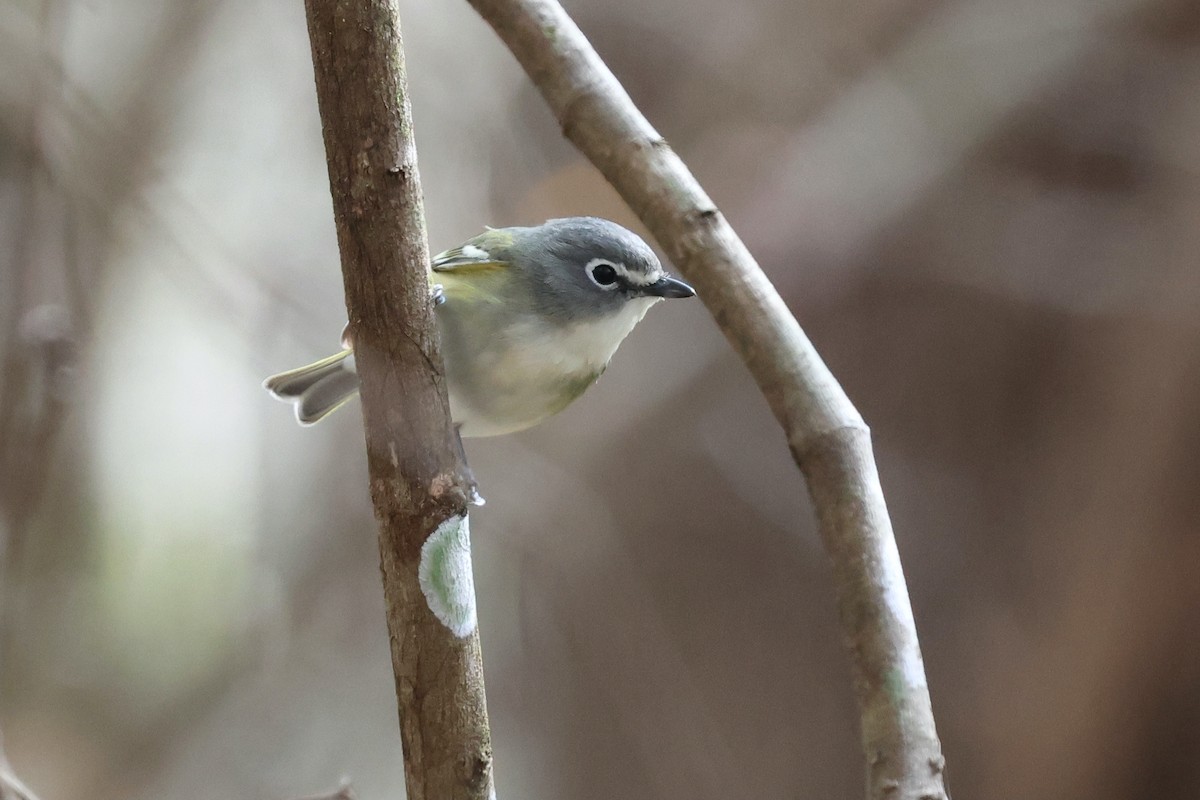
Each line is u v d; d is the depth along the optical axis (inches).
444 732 141.8
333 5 134.6
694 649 466.9
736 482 463.2
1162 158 418.6
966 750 447.2
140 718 490.3
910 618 128.3
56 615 459.2
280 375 290.2
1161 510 410.3
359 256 140.6
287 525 502.9
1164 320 407.2
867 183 442.9
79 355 359.6
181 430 495.2
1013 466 448.5
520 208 478.9
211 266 435.2
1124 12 424.5
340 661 507.5
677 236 155.4
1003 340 444.5
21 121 358.9
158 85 422.9
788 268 444.8
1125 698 422.6
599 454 458.3
